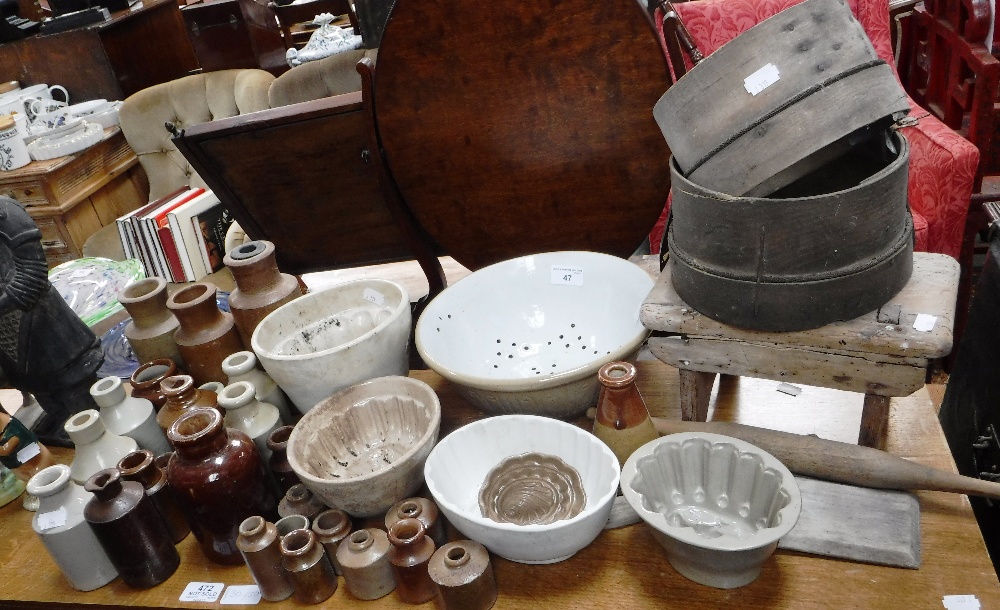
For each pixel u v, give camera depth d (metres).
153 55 3.18
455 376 1.10
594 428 1.05
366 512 1.06
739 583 0.92
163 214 1.90
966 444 1.38
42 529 1.05
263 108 2.45
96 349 1.41
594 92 1.29
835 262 0.88
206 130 1.41
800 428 1.17
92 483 1.02
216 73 2.54
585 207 1.44
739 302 0.93
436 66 1.30
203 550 1.11
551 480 1.02
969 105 2.09
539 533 0.89
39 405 1.52
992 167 2.18
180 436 1.02
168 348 1.39
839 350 0.93
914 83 2.63
